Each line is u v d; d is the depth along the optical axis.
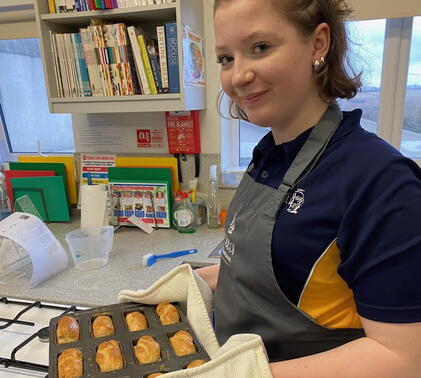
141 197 1.64
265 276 0.62
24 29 1.79
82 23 1.55
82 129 1.82
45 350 0.91
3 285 1.17
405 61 1.50
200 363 0.64
